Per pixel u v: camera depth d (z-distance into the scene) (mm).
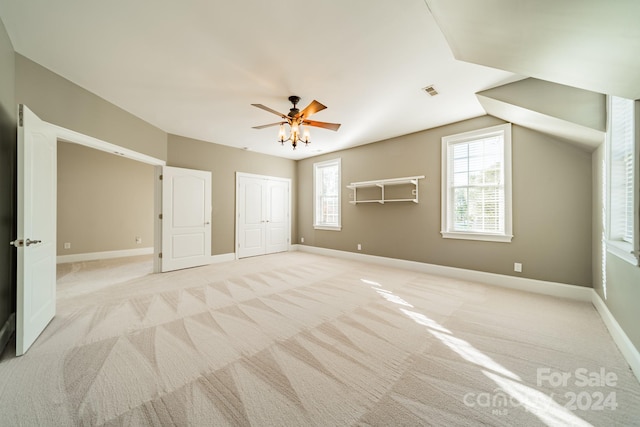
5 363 1756
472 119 3824
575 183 3039
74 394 1462
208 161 5207
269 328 2299
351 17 1877
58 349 1936
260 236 6148
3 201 2031
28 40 2135
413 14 1838
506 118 3350
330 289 3436
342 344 2025
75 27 1986
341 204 5805
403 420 1287
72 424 1259
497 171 3646
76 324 2361
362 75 2670
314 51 2289
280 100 3262
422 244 4418
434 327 2320
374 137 4832
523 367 1731
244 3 1749
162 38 2123
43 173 2264
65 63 2475
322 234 6281
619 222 2125
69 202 5379
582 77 1641
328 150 5906
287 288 3486
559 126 2713
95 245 5691
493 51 1772
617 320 2076
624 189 2096
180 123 4156
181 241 4703
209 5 1767
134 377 1612
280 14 1851
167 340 2080
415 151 4504
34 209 2074
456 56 2057
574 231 3047
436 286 3559
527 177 3354
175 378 1605
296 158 6809
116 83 2861
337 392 1485
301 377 1619
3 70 2006
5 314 2057
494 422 1280
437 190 4223
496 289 3424
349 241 5637
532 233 3324
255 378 1608
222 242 5430
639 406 1389
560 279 3137
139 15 1863
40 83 2477
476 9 1379
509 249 3510
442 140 4156
